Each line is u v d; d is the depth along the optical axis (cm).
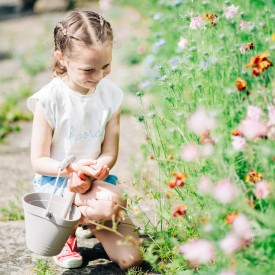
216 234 150
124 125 390
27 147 371
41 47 700
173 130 193
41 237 188
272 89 173
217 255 157
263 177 164
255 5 249
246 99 176
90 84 198
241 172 180
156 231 190
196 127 158
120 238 201
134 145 348
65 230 187
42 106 207
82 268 203
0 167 327
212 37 221
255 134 151
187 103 204
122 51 562
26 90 514
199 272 170
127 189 269
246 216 156
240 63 203
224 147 164
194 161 184
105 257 212
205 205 175
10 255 214
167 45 352
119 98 221
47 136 208
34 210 186
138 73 481
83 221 204
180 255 178
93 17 201
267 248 153
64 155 212
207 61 204
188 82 219
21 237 231
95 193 200
